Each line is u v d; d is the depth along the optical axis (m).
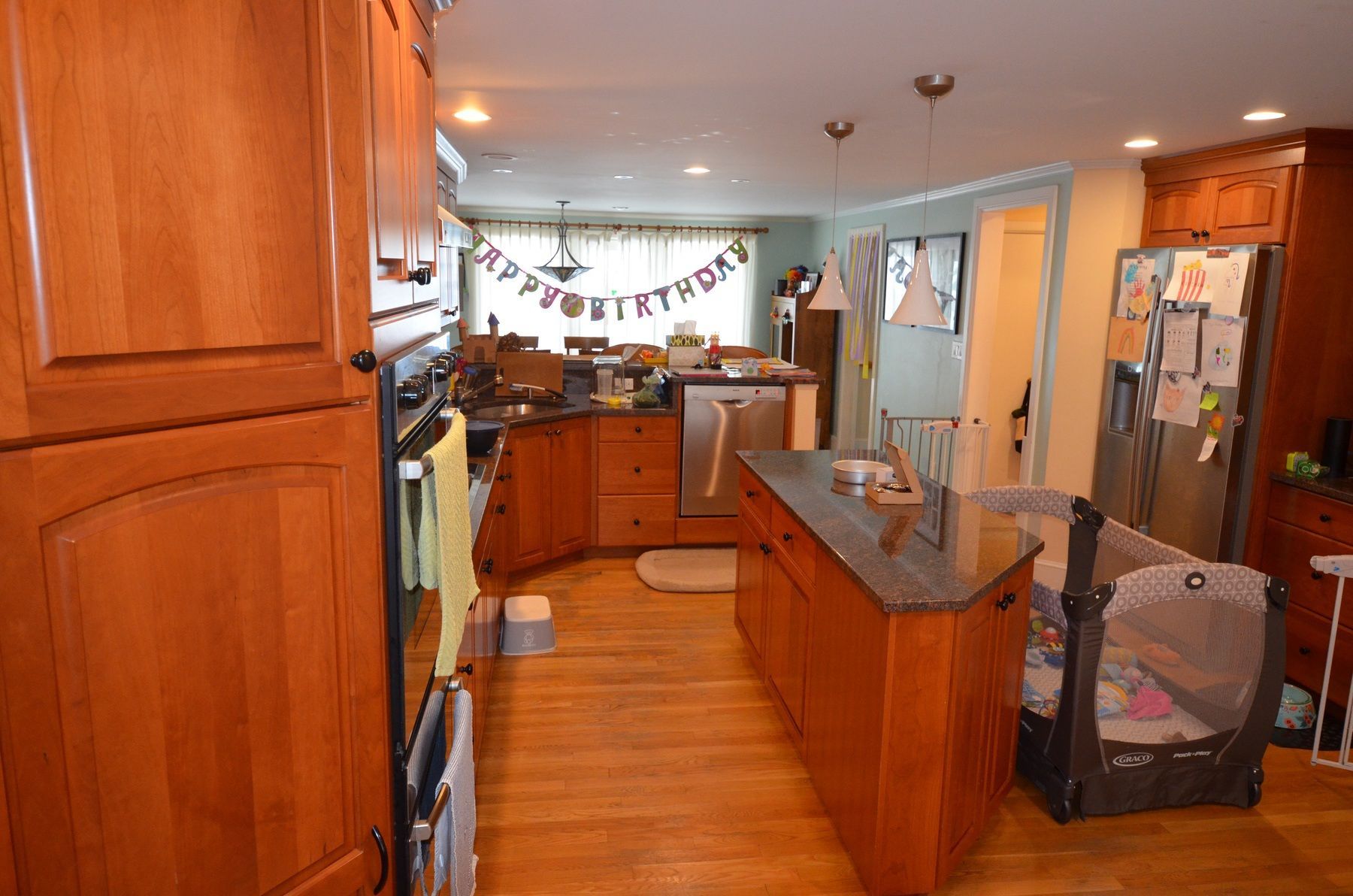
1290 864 2.51
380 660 1.29
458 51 2.65
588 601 4.46
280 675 1.17
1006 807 2.76
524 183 6.73
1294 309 3.74
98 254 0.91
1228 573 2.53
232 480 1.08
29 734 0.92
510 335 5.35
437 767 1.72
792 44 2.50
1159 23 2.23
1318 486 3.56
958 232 6.21
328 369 1.16
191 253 0.99
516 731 3.16
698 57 2.68
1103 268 4.68
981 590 2.17
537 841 2.54
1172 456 4.13
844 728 2.46
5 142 0.82
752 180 6.11
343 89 1.13
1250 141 3.87
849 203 7.87
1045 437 4.98
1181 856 2.54
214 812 1.12
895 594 2.12
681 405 5.04
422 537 1.48
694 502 5.11
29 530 0.89
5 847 0.91
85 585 0.94
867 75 2.86
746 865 2.46
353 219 1.16
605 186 6.87
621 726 3.21
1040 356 5.04
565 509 4.85
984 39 2.41
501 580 3.88
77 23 0.87
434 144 1.94
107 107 0.90
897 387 7.48
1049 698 2.81
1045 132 3.83
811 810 2.72
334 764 1.26
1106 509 4.68
